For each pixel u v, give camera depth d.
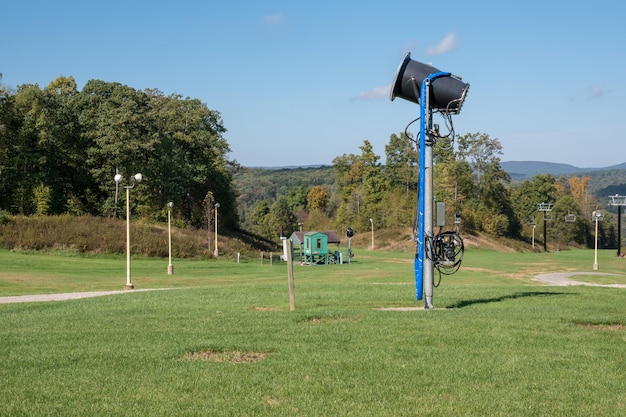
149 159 69.31
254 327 10.70
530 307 13.80
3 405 6.45
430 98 13.82
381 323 11.02
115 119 66.44
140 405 6.47
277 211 122.75
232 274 42.00
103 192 71.44
